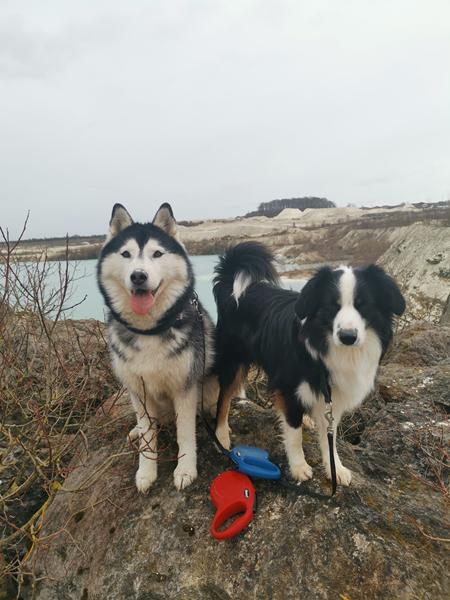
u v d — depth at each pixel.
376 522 0.94
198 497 1.06
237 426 1.33
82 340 1.86
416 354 1.91
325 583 0.84
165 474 1.15
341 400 1.02
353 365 0.98
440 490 1.00
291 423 1.05
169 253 1.12
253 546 0.93
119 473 1.20
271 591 0.85
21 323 1.64
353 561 0.86
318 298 0.98
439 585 0.83
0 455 1.34
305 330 1.00
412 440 1.19
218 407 1.25
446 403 1.44
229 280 1.33
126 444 1.27
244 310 1.24
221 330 1.30
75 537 1.10
